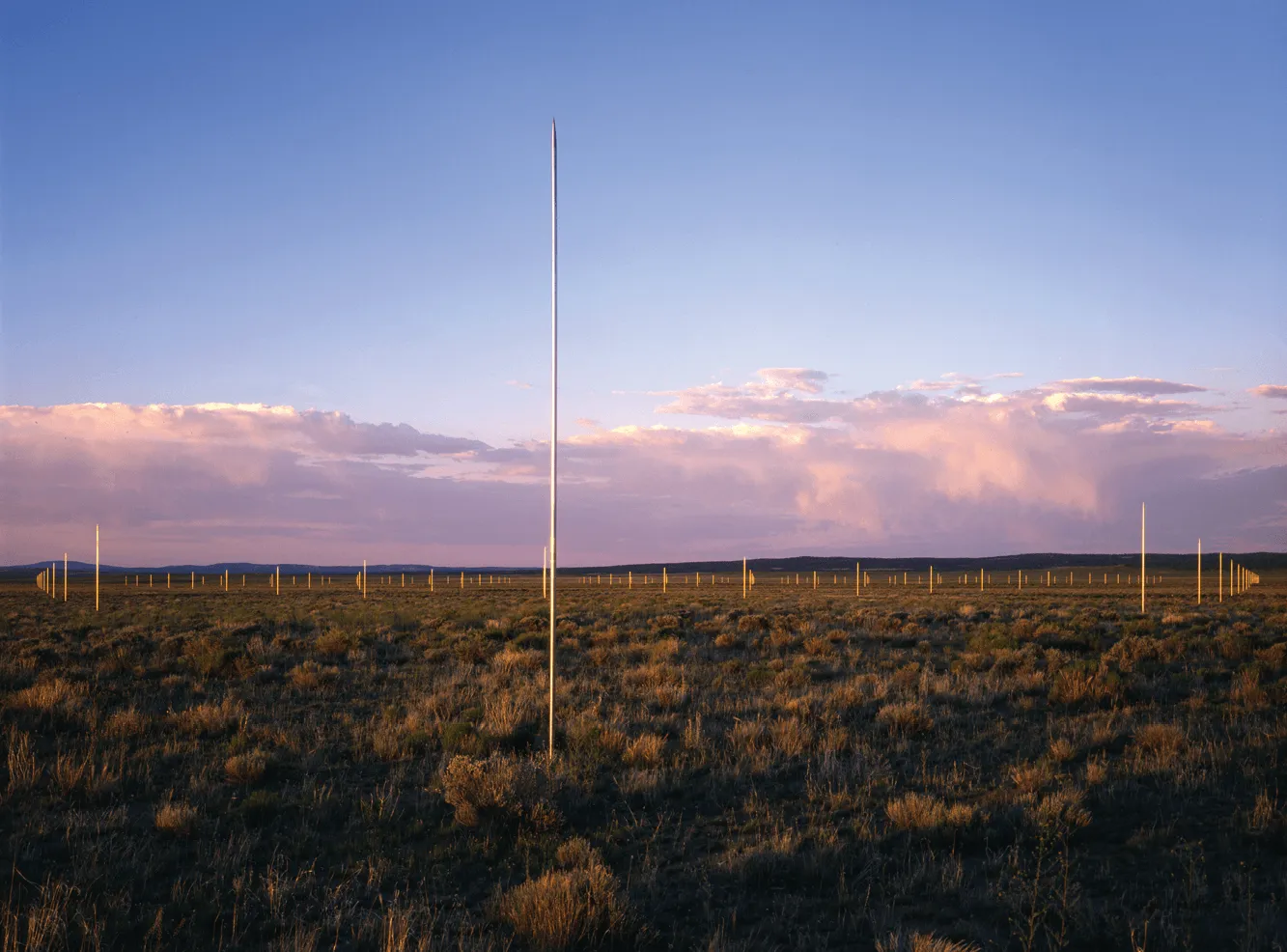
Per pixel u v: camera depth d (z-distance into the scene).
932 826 9.13
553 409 12.73
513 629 34.75
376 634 33.41
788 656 25.61
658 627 35.00
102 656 25.97
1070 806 9.62
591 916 6.86
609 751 13.05
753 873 8.20
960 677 19.61
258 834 9.42
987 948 6.57
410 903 7.56
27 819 9.79
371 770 12.51
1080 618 39.66
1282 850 8.48
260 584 147.38
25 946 6.58
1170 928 6.59
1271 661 20.98
